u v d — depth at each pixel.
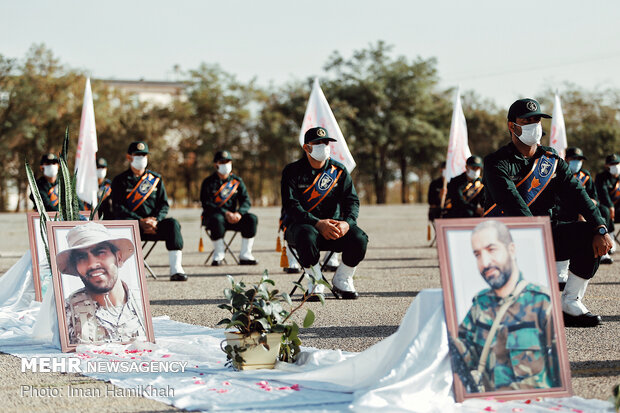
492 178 7.06
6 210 58.06
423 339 4.73
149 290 10.49
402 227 26.39
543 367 4.68
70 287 6.54
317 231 9.25
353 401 4.54
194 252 17.09
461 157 15.22
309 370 5.40
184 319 8.16
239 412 4.51
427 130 63.22
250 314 5.60
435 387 4.67
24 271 8.84
